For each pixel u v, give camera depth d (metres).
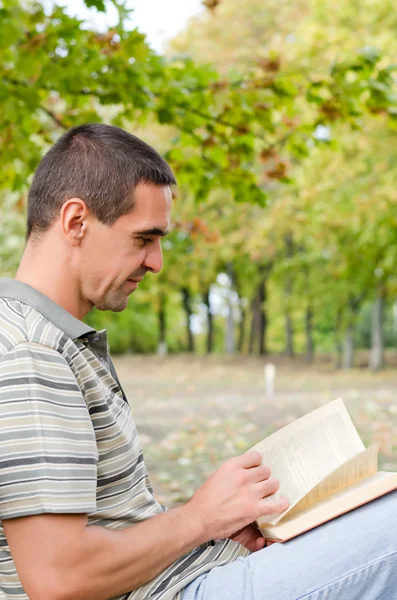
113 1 4.43
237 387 17.89
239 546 1.91
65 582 1.44
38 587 1.43
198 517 1.69
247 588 1.66
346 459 1.96
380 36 12.55
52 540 1.44
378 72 5.05
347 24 15.45
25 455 1.46
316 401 13.05
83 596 1.47
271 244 25.06
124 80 4.78
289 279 28.17
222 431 9.30
